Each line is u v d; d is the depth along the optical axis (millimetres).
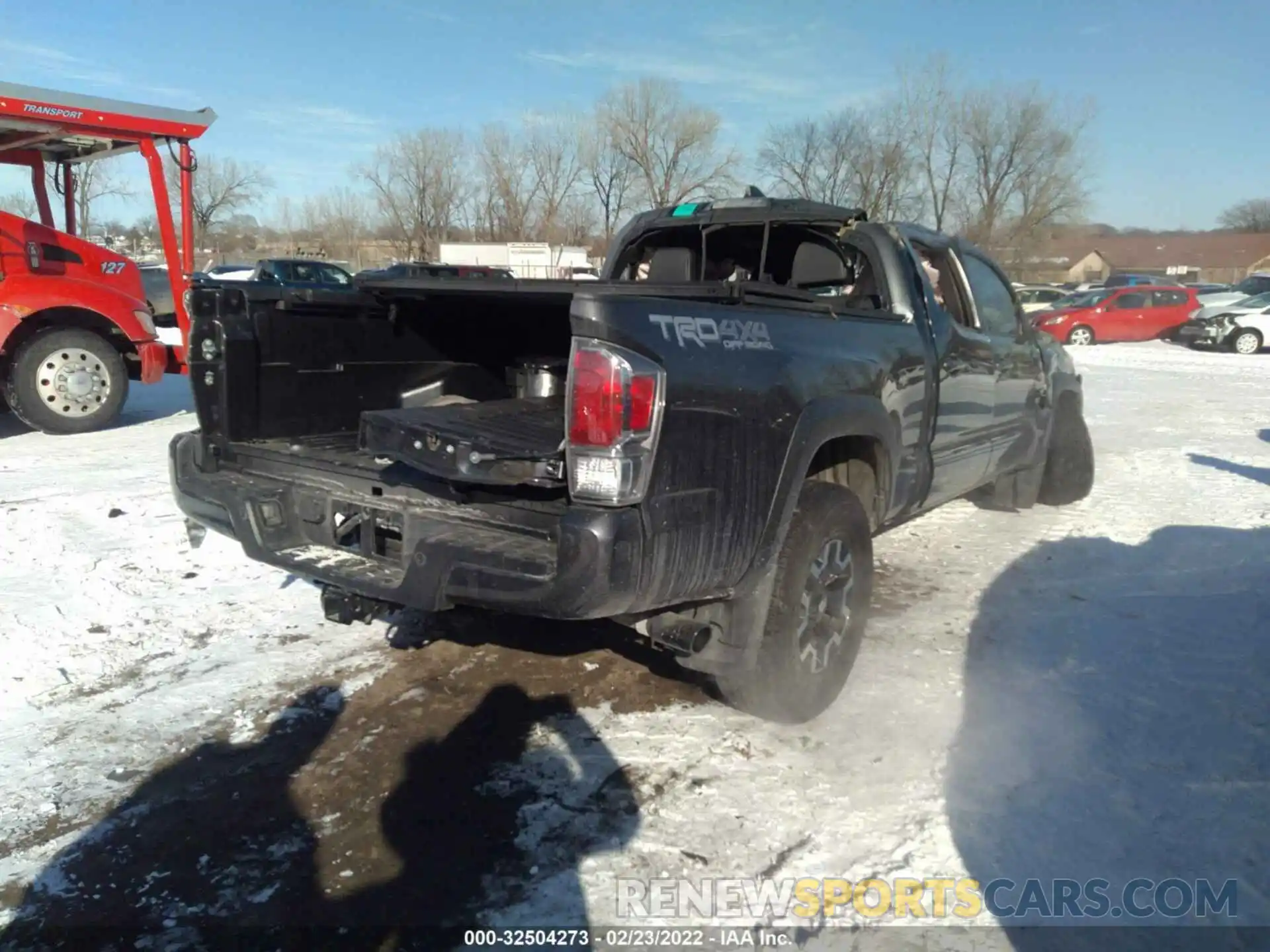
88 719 3727
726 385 3006
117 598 4902
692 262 5145
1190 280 73375
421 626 4633
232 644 4422
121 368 9594
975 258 5484
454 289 3838
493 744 3568
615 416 2713
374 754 3490
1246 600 5105
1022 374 5793
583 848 2977
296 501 3756
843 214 4508
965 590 5297
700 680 4082
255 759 3457
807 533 3457
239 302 4012
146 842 2986
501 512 3143
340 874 2850
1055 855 2965
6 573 5195
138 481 7262
